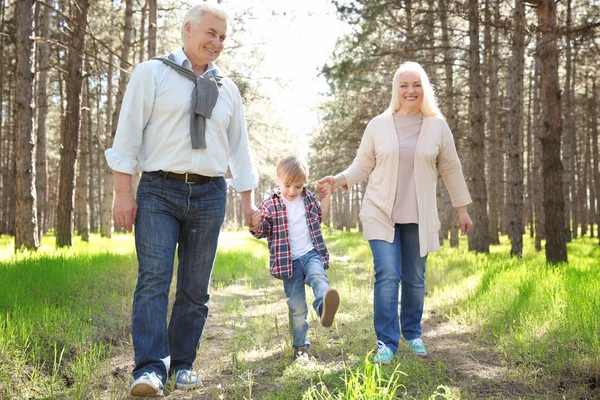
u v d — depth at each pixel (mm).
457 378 3428
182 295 3379
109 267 8172
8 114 26219
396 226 4043
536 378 3359
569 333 4148
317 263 3812
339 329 4961
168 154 3145
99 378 3385
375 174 4055
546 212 10648
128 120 3127
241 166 3594
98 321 4898
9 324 3654
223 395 3068
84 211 18469
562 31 9820
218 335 4945
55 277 6105
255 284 8852
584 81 24438
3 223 29688
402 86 4074
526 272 7344
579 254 15688
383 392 2672
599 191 26297
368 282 8750
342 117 22734
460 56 20922
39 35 17547
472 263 10602
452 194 4246
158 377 2953
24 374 3275
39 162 19406
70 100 13500
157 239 3100
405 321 4117
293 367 3584
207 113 3201
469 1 10633
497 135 26859
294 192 3922
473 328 4930
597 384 3281
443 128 4090
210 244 3355
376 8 15219
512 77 15219
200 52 3281
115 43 20266
